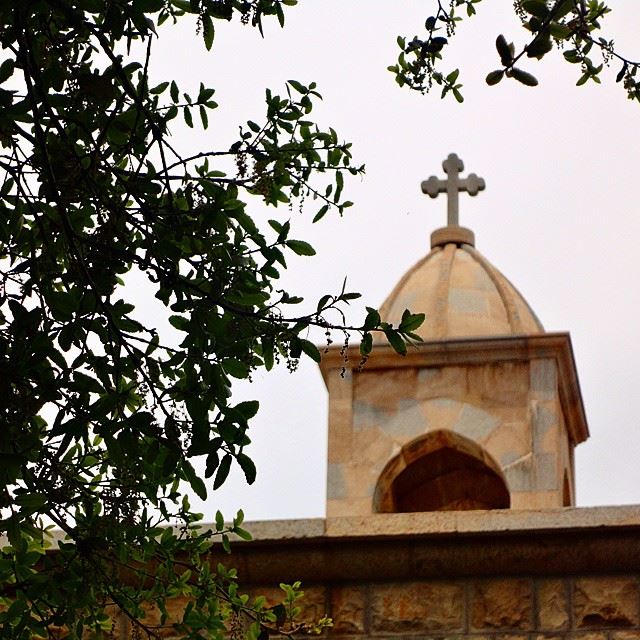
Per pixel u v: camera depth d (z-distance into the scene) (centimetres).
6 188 1149
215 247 1142
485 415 2006
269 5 1148
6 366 1058
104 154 1155
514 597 1645
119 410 1079
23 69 1092
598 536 1631
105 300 1134
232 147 1193
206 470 1059
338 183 1213
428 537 1655
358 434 2017
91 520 1164
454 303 2100
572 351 2030
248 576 1677
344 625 1658
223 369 1083
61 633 1552
